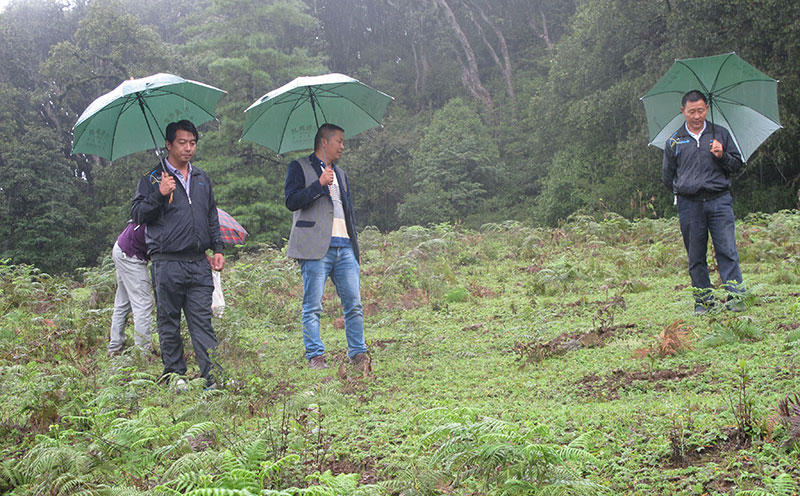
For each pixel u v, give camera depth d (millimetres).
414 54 64875
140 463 3357
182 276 5645
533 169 48156
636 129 30516
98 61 47125
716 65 6684
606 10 31812
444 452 3004
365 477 3504
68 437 3826
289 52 55719
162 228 5602
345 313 6332
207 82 47594
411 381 5602
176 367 5773
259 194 40688
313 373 6023
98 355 7367
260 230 41188
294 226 6266
